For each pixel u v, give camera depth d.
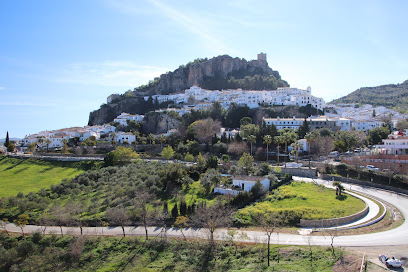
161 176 105.00
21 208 91.38
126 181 111.94
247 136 152.12
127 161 145.62
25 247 69.44
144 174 113.50
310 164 123.44
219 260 59.03
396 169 104.00
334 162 125.19
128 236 71.81
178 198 90.94
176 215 77.62
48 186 120.75
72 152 183.25
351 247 55.16
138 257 64.06
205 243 64.25
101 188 109.94
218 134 185.25
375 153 131.12
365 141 164.62
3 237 77.00
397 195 89.12
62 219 81.69
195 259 60.56
